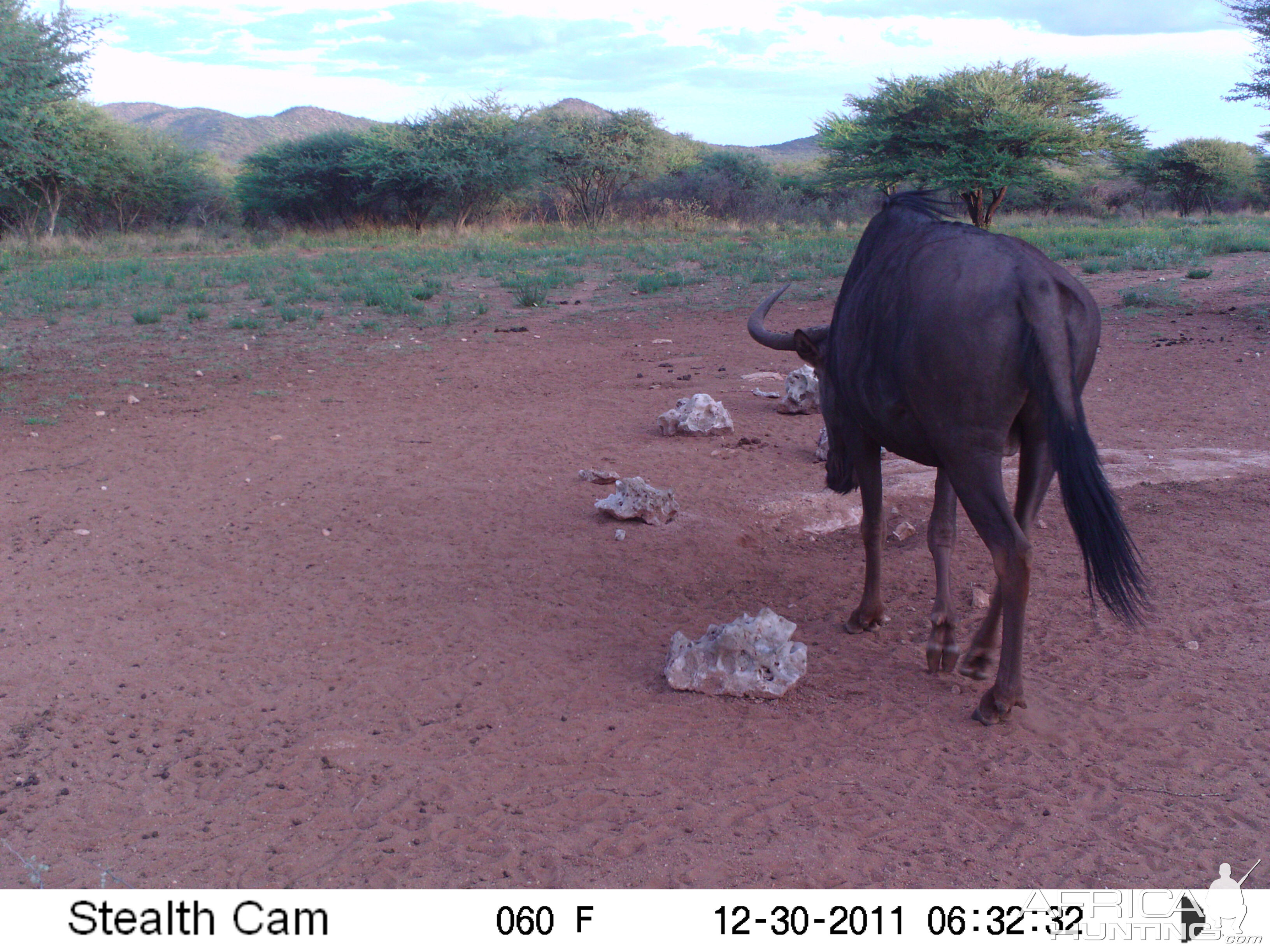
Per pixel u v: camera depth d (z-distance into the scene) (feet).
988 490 13.17
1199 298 55.16
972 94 108.68
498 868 11.35
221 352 48.21
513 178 130.82
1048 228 111.86
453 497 25.70
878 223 15.87
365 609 19.07
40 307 59.62
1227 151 165.48
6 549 22.02
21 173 69.36
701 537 22.52
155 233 125.49
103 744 14.32
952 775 13.10
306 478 27.55
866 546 17.26
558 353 48.67
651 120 148.66
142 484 27.04
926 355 12.91
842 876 11.09
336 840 12.05
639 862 11.37
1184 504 23.81
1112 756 13.55
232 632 18.02
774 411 35.12
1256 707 14.73
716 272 76.02
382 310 60.59
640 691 15.78
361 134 135.85
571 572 20.80
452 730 14.66
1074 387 12.78
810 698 15.40
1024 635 15.90
